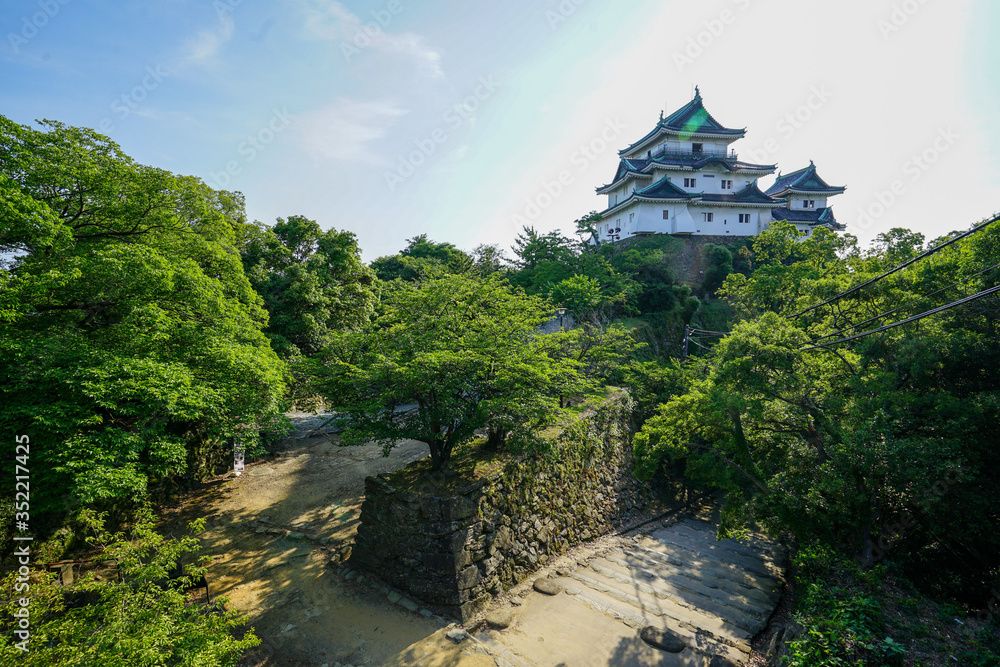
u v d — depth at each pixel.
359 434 13.91
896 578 11.62
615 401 23.25
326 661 10.75
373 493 14.32
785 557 17.70
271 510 17.78
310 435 25.17
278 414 15.41
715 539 19.72
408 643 11.39
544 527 16.23
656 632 11.79
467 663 10.78
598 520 19.36
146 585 7.66
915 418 13.08
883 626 9.35
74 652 6.11
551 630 12.06
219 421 13.66
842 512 12.80
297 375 16.36
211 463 20.33
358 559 14.30
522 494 15.54
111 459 9.83
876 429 12.38
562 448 18.08
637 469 18.64
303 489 19.53
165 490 18.03
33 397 9.77
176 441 11.70
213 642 7.38
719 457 17.03
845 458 12.77
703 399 16.61
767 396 15.62
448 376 13.42
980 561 12.06
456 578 12.54
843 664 8.28
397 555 13.39
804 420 15.05
